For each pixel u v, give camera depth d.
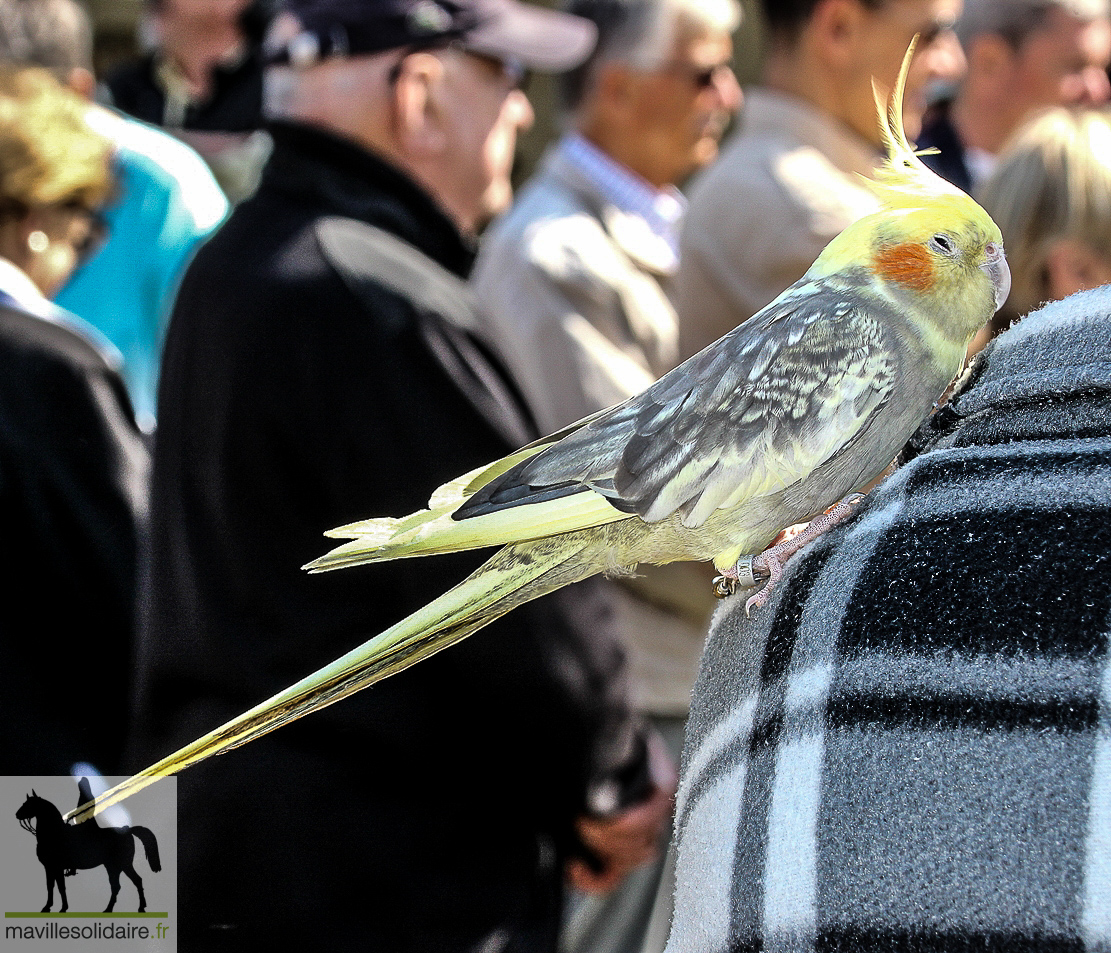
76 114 2.90
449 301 2.29
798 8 3.50
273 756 2.18
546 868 2.41
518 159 8.20
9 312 2.61
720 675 1.32
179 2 5.35
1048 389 1.13
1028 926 0.96
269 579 2.20
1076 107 4.67
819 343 1.61
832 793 1.07
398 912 2.15
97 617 2.59
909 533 1.13
